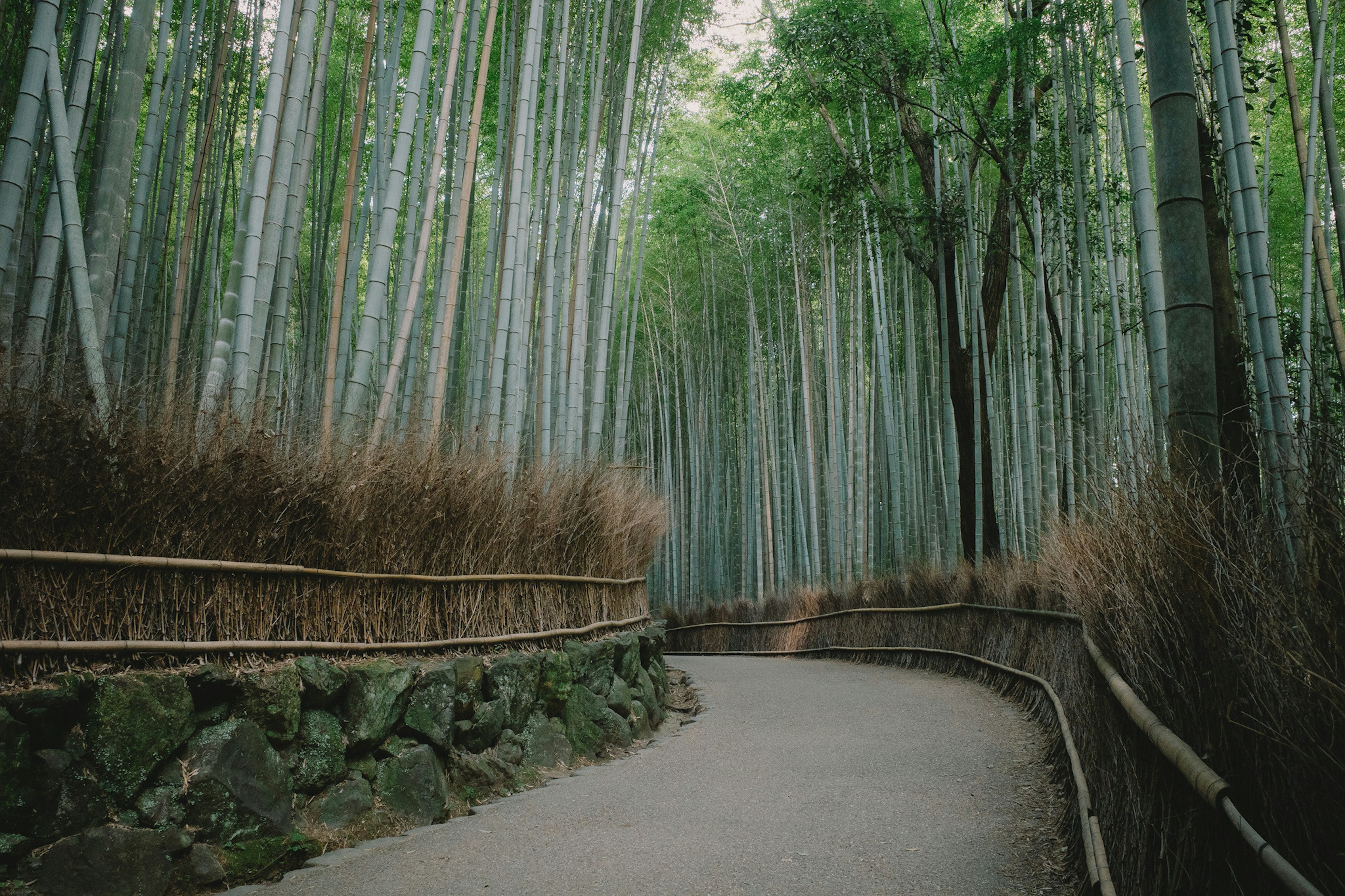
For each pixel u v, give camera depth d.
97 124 4.41
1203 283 2.29
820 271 13.05
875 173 9.28
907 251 9.62
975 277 8.74
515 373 5.39
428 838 2.95
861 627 9.64
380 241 3.95
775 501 13.17
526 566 4.49
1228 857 1.48
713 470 15.12
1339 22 7.21
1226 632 1.54
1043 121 7.99
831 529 12.59
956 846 2.75
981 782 3.58
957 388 9.42
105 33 5.91
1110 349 9.33
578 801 3.42
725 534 16.30
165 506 2.62
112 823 2.29
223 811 2.52
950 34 8.77
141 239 4.16
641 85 9.63
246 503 2.85
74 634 2.38
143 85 3.45
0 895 2.01
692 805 3.32
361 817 2.97
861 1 8.78
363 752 3.12
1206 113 4.84
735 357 15.80
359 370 3.86
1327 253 3.57
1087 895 2.22
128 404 2.68
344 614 3.23
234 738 2.61
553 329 6.13
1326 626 1.35
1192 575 1.79
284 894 2.41
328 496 3.14
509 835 2.95
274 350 4.17
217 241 5.94
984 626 7.15
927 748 4.25
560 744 4.26
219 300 6.20
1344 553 1.43
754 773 3.85
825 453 14.17
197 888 2.38
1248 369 4.58
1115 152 8.16
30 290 4.00
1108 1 6.52
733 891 2.39
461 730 3.62
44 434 2.38
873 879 2.47
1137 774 2.02
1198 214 2.32
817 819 3.06
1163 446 2.54
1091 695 2.82
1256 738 1.43
